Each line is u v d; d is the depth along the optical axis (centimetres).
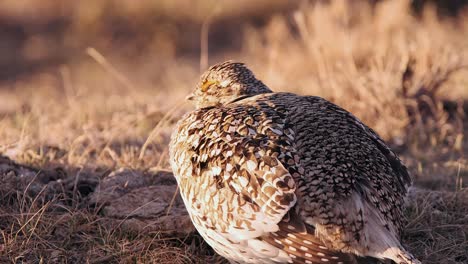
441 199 950
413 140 1239
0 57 2673
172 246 851
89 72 2492
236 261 744
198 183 719
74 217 861
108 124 1289
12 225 836
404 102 1315
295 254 676
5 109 1678
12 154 1065
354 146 720
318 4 1806
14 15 3002
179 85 1805
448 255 852
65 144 1154
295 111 752
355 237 669
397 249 672
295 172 680
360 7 2056
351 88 1375
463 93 1431
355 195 679
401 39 1579
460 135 1196
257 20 2772
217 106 811
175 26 2803
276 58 1761
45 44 2800
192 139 747
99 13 2895
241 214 681
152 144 1184
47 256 819
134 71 2489
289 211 667
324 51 1609
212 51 2617
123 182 945
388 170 730
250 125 721
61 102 1622
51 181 967
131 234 852
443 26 2103
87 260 807
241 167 688
